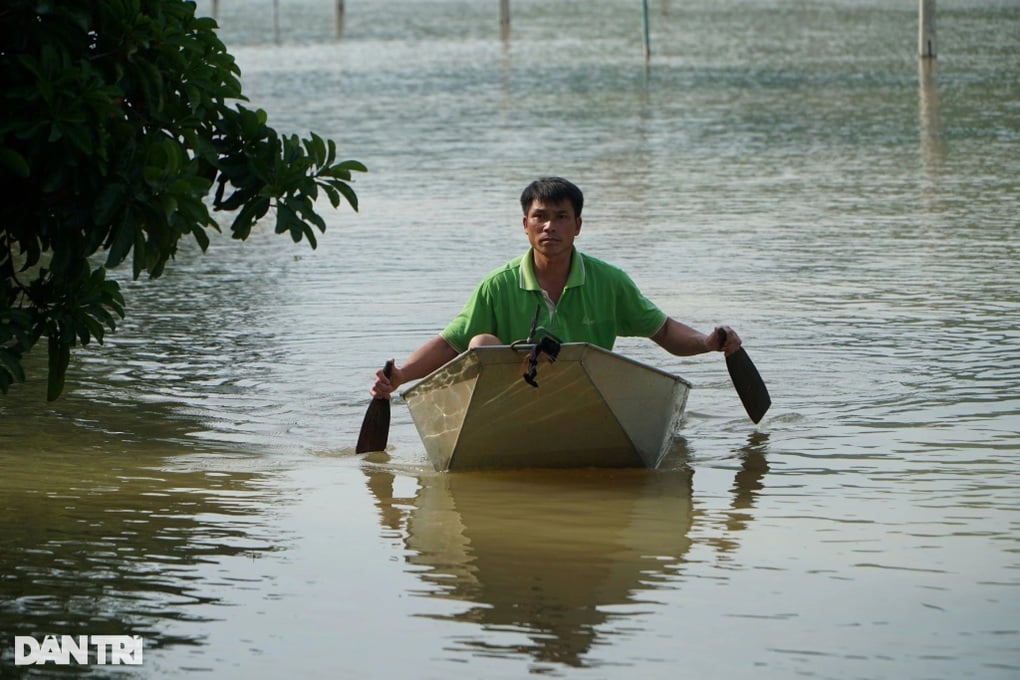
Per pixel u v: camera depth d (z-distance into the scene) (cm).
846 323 2356
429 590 1348
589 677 1162
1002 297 2506
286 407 2009
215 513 1573
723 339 1786
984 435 1795
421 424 1745
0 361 1509
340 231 3356
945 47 7869
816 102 5791
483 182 4053
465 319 1773
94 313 1546
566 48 8781
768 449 1778
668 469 1723
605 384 1666
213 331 2420
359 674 1177
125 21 1441
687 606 1299
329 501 1620
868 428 1844
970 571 1363
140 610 1310
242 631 1262
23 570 1402
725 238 3139
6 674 1181
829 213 3416
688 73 7094
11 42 1420
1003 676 1147
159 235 1459
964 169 4022
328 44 9650
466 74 7406
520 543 1476
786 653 1196
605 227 3309
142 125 1506
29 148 1420
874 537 1462
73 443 1836
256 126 1543
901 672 1158
